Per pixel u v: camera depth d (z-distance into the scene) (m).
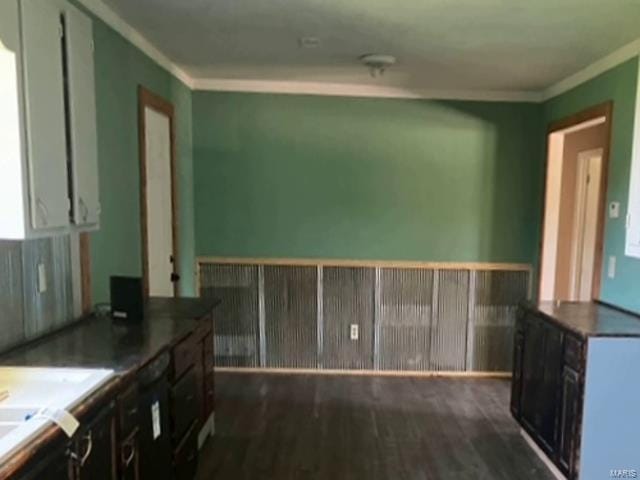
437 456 2.90
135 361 1.78
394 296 4.27
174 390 2.21
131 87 2.83
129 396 1.71
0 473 1.04
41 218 1.68
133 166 2.88
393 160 4.20
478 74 3.61
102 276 2.52
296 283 4.27
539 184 4.22
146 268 3.05
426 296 4.27
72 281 2.27
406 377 4.25
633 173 2.64
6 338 1.86
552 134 4.00
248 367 4.32
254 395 3.79
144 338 2.09
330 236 4.26
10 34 1.52
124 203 2.76
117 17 2.58
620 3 2.25
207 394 2.92
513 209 4.26
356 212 4.24
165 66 3.40
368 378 4.20
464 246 4.28
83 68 1.98
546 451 2.72
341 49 3.08
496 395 3.86
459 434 3.18
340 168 4.20
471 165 4.21
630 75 2.86
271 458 2.85
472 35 2.74
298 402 3.66
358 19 2.53
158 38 2.92
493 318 4.30
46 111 1.72
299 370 4.32
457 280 4.28
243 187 4.21
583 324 2.52
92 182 2.07
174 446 2.23
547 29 2.62
